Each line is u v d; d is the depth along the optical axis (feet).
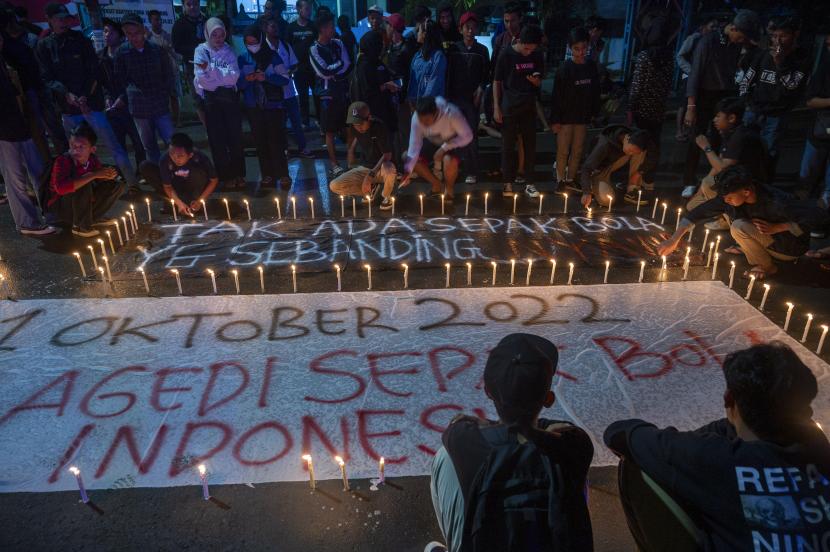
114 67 23.65
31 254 18.83
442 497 6.23
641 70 22.82
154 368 12.84
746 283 16.62
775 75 20.88
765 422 5.68
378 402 11.76
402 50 26.81
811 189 22.34
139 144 26.32
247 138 33.06
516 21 23.67
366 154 22.15
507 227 20.24
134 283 16.70
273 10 33.63
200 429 11.10
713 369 12.78
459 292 16.01
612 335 13.99
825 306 15.40
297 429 11.09
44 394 12.05
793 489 5.51
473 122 24.35
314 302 15.51
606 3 49.78
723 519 5.66
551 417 11.36
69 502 9.64
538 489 5.52
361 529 9.15
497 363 5.97
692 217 16.70
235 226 20.51
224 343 13.73
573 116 23.12
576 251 18.39
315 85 32.14
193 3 31.55
